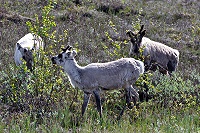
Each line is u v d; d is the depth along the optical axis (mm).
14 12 59000
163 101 35406
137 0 73188
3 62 41719
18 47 38156
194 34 57062
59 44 46875
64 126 30766
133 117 32125
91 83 31656
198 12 69375
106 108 32875
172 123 31484
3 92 33719
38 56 33719
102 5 65250
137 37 37438
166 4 72438
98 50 48125
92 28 55875
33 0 64812
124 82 32500
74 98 33375
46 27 34000
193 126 30594
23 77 33156
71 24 57094
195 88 38781
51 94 33219
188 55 49875
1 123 29719
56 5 63156
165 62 39469
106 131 29234
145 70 38406
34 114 31281
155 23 61469
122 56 37281
